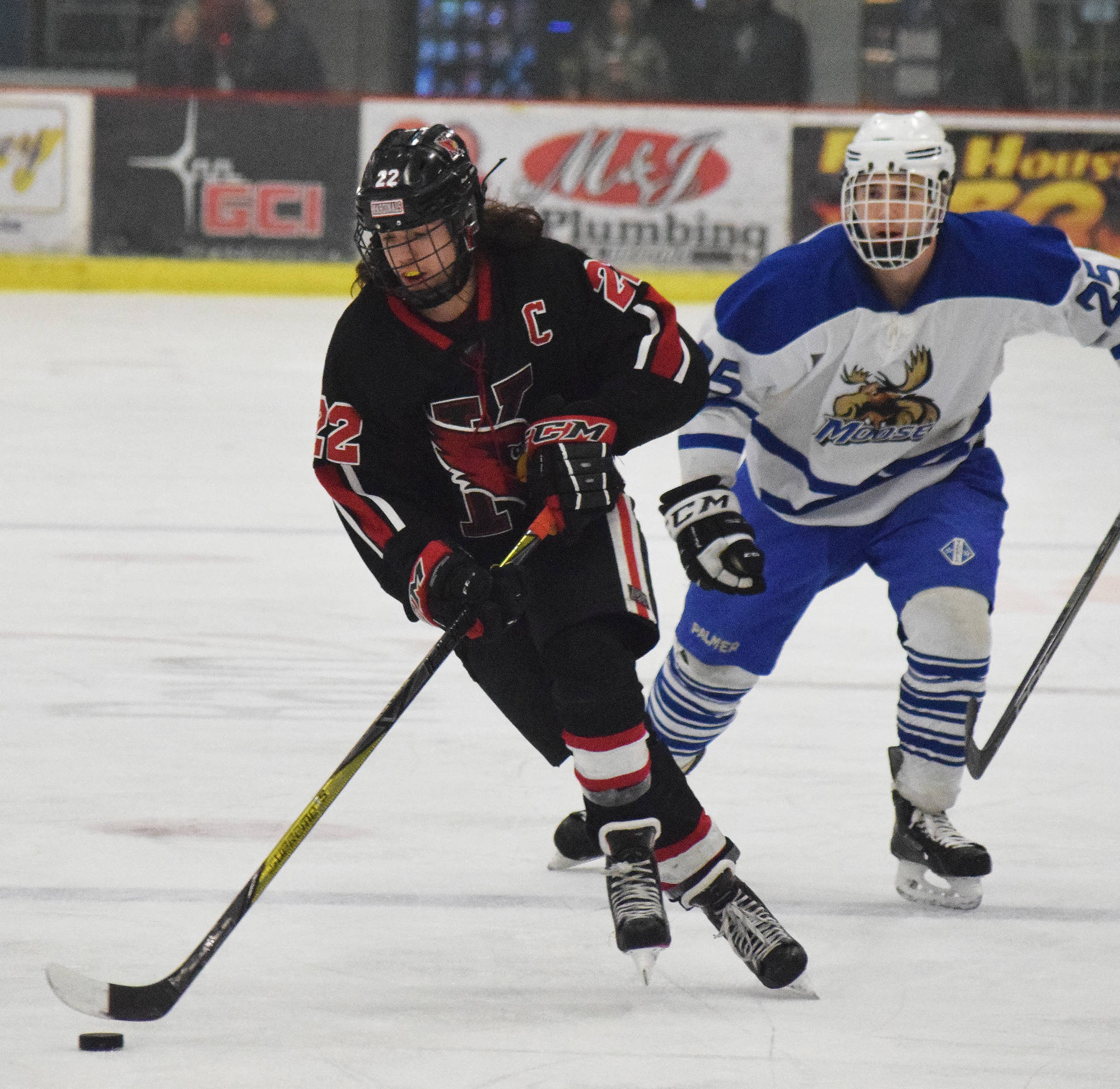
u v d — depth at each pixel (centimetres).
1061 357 4322
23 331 4097
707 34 4953
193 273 4862
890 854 1175
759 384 1048
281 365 3709
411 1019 880
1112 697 1576
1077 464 2848
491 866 1134
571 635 909
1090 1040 860
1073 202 4984
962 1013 897
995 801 1286
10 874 1084
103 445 2844
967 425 1130
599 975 951
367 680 1591
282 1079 800
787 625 1152
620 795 914
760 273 1039
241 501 2452
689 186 4884
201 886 1073
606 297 928
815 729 1472
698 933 1030
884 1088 797
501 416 926
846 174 1002
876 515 1131
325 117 4828
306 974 940
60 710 1470
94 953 959
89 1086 787
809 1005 908
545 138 4853
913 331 1038
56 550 2128
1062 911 1064
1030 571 2111
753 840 1197
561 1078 805
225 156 4825
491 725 1466
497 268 913
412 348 909
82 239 4831
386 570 937
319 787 1285
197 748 1374
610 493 904
